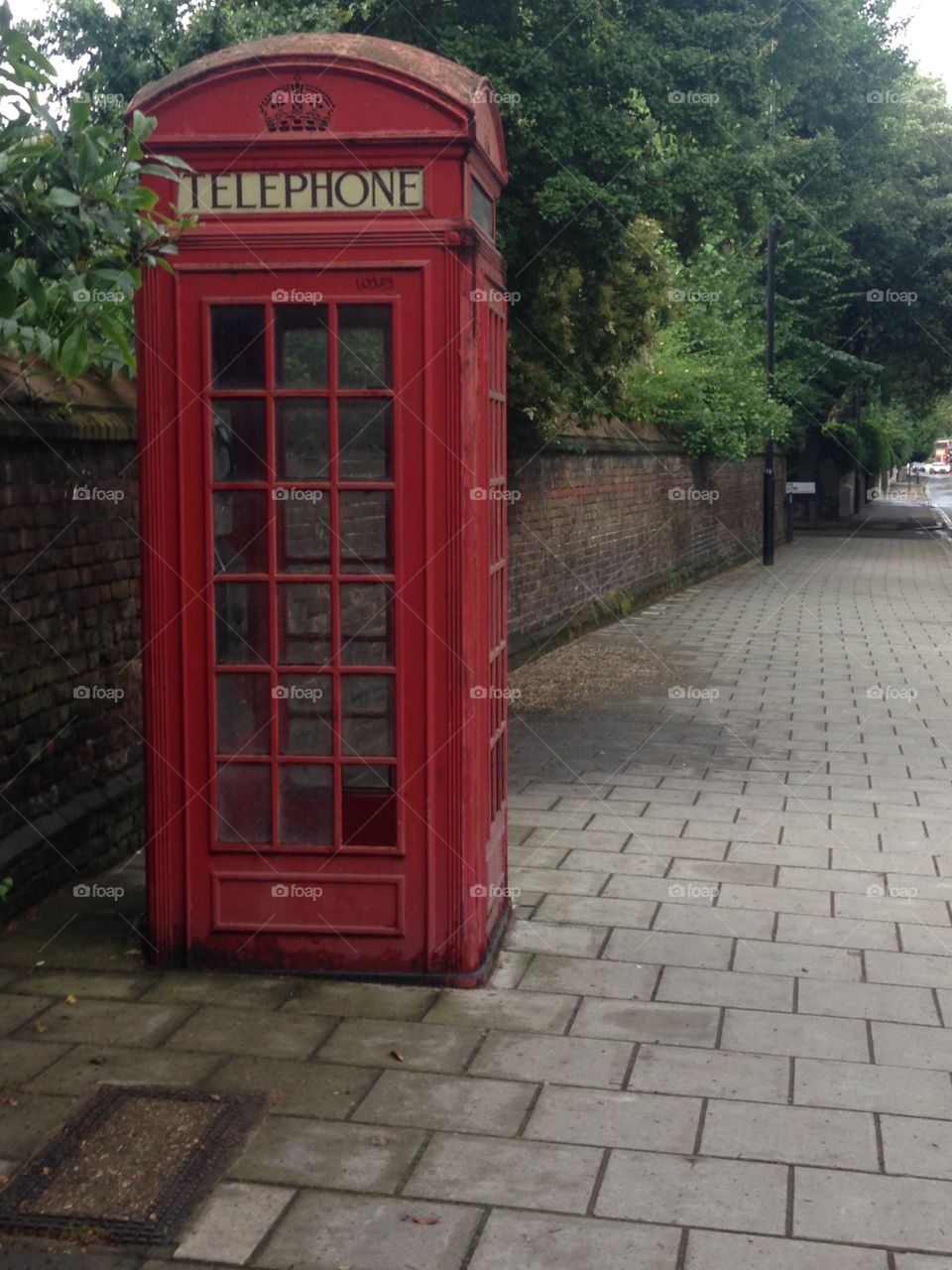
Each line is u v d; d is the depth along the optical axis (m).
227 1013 5.35
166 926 5.78
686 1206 4.00
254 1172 4.18
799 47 14.90
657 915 6.59
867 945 6.23
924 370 43.97
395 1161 4.24
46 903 6.64
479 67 9.80
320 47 5.44
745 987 5.70
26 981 5.66
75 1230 3.86
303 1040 5.12
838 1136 4.43
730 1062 4.98
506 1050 5.05
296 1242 3.81
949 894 6.97
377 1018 5.32
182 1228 3.87
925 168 38.41
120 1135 4.38
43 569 6.87
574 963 5.94
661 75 10.33
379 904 5.69
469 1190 4.08
